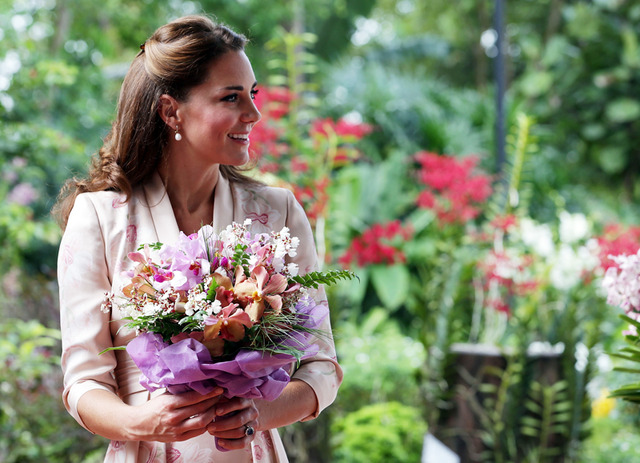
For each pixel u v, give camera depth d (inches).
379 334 382.9
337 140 220.7
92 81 357.7
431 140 519.8
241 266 67.4
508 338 219.1
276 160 214.2
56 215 85.7
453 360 199.8
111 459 73.9
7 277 249.9
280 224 82.7
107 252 76.8
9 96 239.8
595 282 209.9
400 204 456.4
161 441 68.6
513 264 211.8
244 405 68.7
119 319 72.3
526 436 192.7
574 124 684.7
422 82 572.4
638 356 92.7
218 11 542.3
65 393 73.6
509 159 312.3
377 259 237.9
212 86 75.5
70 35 449.4
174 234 77.9
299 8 604.7
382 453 231.1
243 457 75.5
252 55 563.2
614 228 219.6
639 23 681.0
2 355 182.7
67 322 75.0
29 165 245.4
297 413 75.6
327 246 204.5
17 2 264.5
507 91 719.1
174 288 65.9
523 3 789.2
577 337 193.2
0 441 182.1
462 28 850.8
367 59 730.2
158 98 77.3
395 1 956.0
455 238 226.2
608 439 256.5
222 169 83.7
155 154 79.7
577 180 683.4
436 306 212.2
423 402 207.8
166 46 76.8
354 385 277.9
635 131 664.4
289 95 221.8
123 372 75.5
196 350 65.1
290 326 68.3
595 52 682.2
